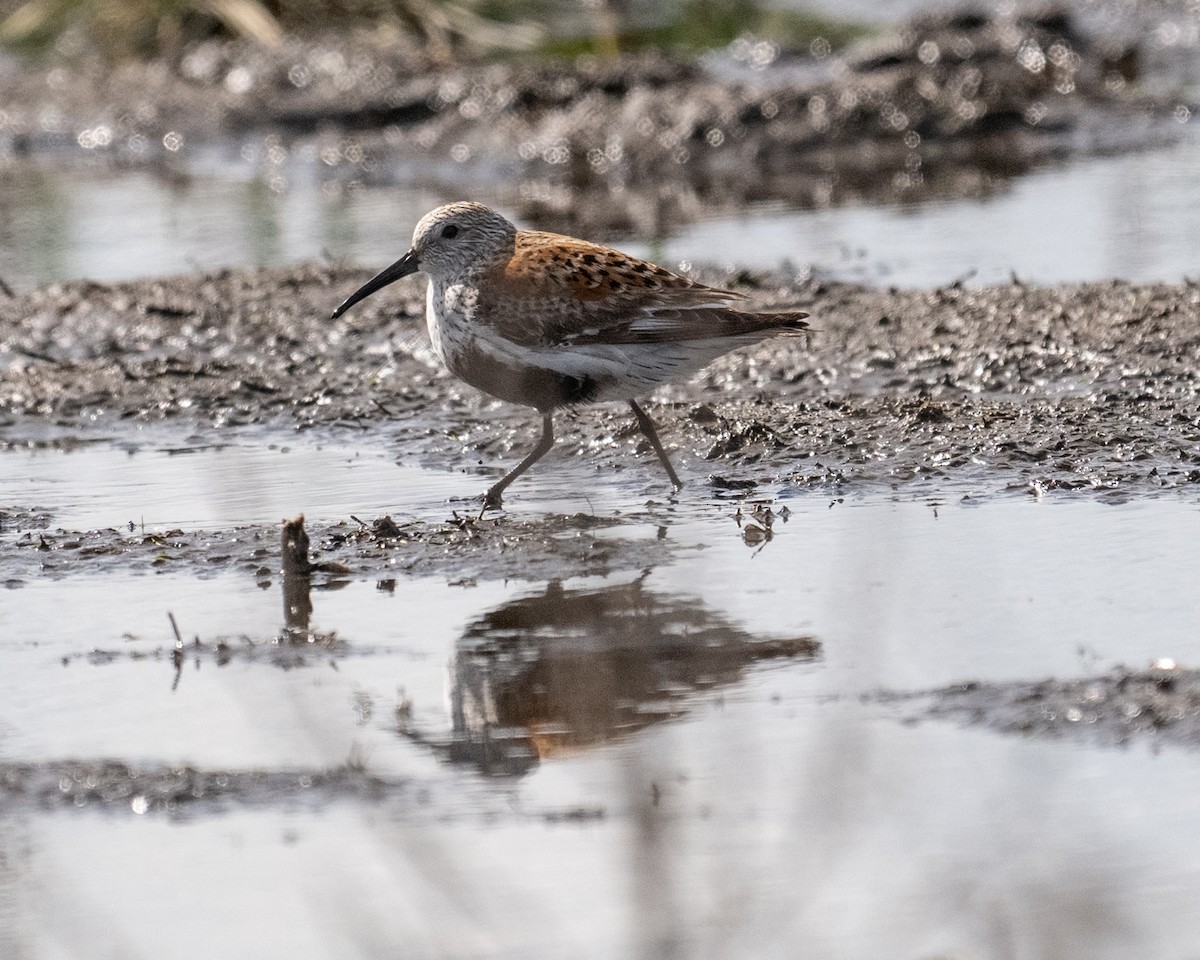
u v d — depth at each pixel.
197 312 19.62
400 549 12.41
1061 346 16.61
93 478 14.70
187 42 35.16
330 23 35.22
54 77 34.62
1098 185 24.88
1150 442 14.01
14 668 10.39
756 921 7.33
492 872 7.84
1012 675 9.57
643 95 29.88
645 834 7.82
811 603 10.95
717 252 21.67
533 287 13.11
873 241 22.08
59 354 18.77
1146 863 7.64
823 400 15.59
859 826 8.04
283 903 7.70
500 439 15.25
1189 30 34.25
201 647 10.66
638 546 12.28
